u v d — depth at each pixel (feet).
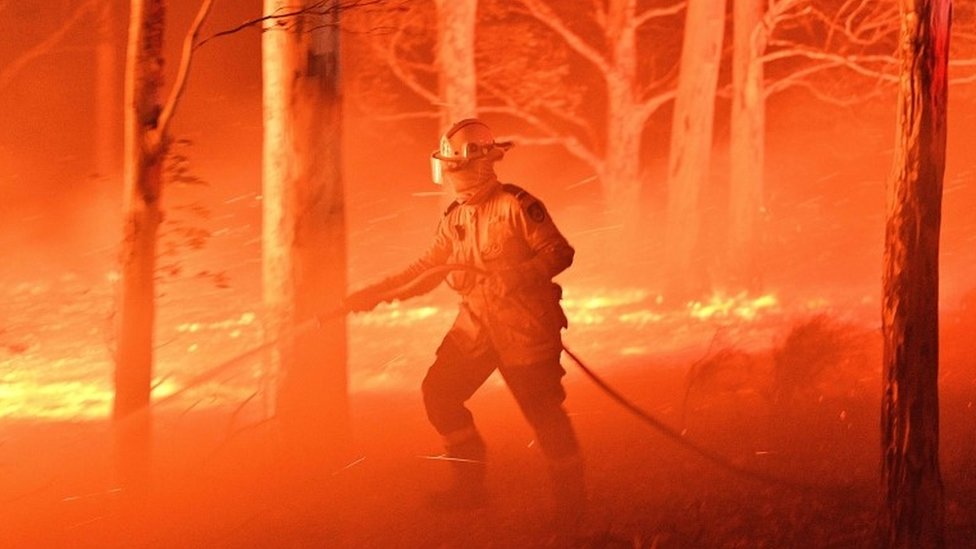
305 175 22.47
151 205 19.63
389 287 20.52
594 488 22.20
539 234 19.58
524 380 19.67
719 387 31.01
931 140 15.58
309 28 22.30
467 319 20.17
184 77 19.34
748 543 18.43
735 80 66.33
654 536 18.79
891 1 75.31
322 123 22.52
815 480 21.89
